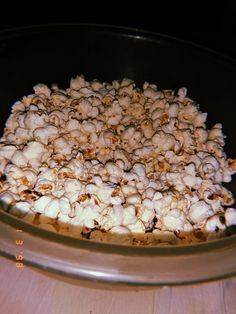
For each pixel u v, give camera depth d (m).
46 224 0.27
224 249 0.20
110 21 0.62
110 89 0.39
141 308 0.25
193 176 0.31
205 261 0.19
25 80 0.36
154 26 0.63
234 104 0.34
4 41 0.33
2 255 0.19
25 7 0.61
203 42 0.62
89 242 0.19
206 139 0.36
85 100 0.36
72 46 0.37
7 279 0.25
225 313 0.25
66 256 0.19
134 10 0.65
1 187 0.29
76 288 0.25
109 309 0.25
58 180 0.29
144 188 0.30
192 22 0.65
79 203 0.27
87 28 0.36
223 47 0.61
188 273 0.19
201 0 0.68
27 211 0.27
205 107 0.37
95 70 0.39
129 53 0.38
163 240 0.28
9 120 0.34
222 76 0.35
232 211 0.30
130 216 0.27
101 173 0.30
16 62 0.34
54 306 0.24
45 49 0.35
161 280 0.19
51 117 0.34
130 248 0.19
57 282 0.25
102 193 0.28
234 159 0.34
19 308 0.24
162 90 0.39
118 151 0.32
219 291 0.26
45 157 0.31
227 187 0.34
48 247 0.19
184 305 0.25
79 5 0.63
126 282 0.19
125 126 0.36
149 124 0.35
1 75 0.33
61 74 0.38
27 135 0.33
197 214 0.29
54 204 0.27
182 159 0.33
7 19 0.59
